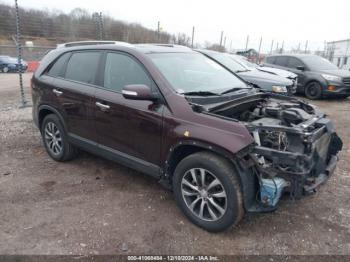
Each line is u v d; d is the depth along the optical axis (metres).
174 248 2.97
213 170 3.00
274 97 4.33
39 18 12.95
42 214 3.50
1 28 12.41
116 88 3.88
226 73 4.48
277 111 3.56
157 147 3.45
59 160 4.89
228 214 2.99
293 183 2.85
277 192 2.88
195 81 3.87
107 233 3.17
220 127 2.99
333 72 11.06
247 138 2.86
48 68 4.91
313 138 3.00
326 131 3.38
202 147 3.06
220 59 9.14
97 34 13.03
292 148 2.95
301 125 3.11
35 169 4.66
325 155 3.54
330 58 33.59
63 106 4.52
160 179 3.56
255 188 3.02
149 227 3.27
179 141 3.21
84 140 4.36
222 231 3.14
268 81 8.33
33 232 3.18
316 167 3.25
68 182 4.25
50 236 3.12
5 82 16.75
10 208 3.61
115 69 3.96
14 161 4.96
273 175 2.88
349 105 10.25
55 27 13.24
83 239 3.08
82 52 4.46
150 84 3.56
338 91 10.79
